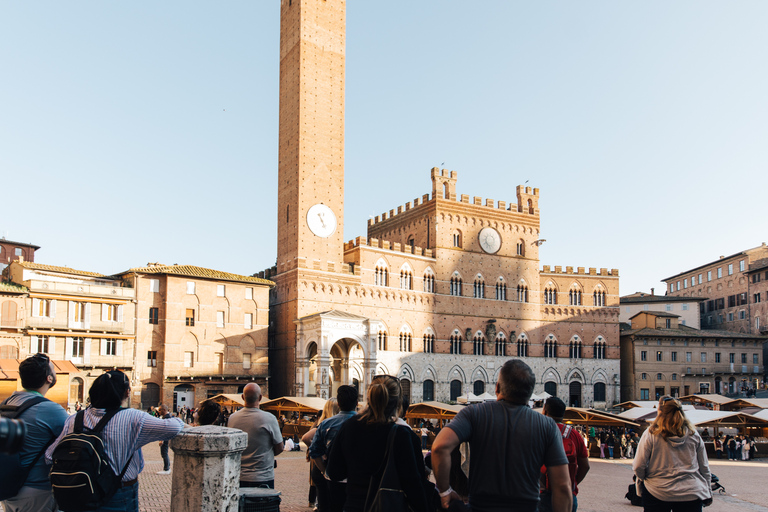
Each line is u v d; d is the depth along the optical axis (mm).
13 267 77500
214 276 82500
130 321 77438
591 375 109125
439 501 10164
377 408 10047
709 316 143125
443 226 99812
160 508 23141
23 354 69312
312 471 16125
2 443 6848
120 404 10039
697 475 12430
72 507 8883
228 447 10227
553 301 109438
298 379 81000
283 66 94688
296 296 84750
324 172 89688
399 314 93250
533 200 110438
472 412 8961
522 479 8539
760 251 130375
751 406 67312
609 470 45219
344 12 95562
